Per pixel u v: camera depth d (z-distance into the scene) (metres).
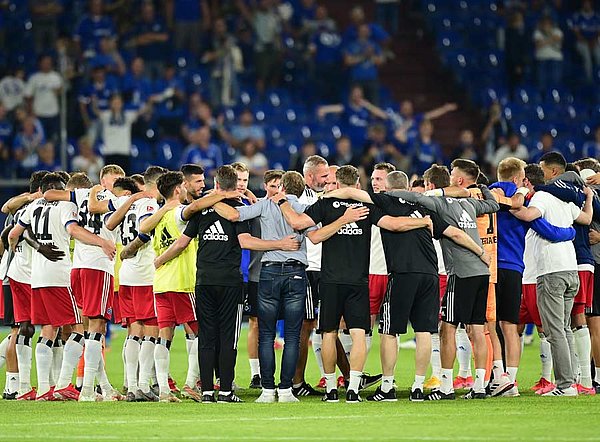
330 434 32.59
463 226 41.50
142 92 92.31
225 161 90.62
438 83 108.44
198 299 40.91
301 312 41.47
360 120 98.06
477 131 104.38
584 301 44.09
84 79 93.81
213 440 31.56
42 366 42.47
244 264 47.44
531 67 106.31
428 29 111.62
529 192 44.84
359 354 41.00
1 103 90.75
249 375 53.16
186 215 40.97
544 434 32.41
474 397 42.25
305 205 44.56
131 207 44.19
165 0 102.38
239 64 100.31
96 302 42.16
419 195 41.50
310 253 46.59
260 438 31.88
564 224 42.72
